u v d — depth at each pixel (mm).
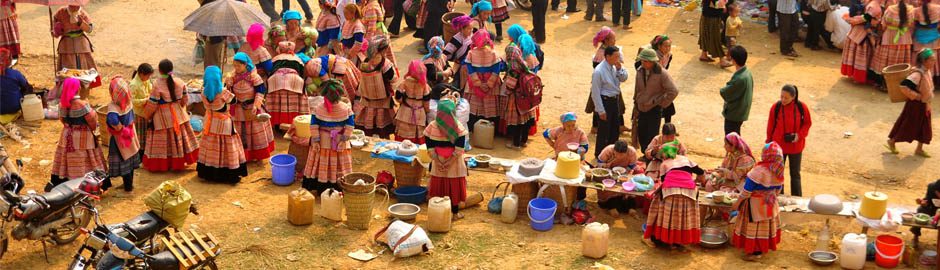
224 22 14562
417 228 10031
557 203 11055
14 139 13023
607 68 12773
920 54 13336
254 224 10586
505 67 13883
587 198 11758
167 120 11703
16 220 9398
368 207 10469
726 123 12508
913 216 9992
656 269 9781
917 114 13484
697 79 17125
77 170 10758
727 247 10359
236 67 12047
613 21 20547
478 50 13672
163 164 11867
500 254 10047
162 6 20750
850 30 16938
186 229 10312
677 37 19750
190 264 8727
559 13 21641
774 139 11664
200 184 11711
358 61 14680
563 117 11914
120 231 8789
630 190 10711
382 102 13094
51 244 9789
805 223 11078
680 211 9906
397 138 12914
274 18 19812
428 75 14047
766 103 15891
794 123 11492
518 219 11008
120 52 17422
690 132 14695
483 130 13695
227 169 11680
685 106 15773
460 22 14422
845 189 12688
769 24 19875
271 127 12750
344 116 11086
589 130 14820
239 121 12242
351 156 12172
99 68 16578
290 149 12164
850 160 13727
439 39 14141
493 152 13641
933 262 9992
